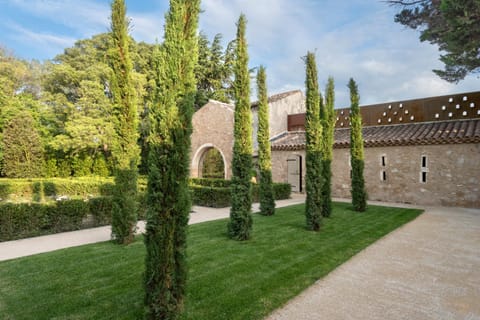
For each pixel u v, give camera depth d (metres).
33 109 24.03
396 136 14.48
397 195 14.26
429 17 11.18
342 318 3.44
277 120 20.53
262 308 3.62
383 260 5.61
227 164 19.55
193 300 3.79
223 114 19.89
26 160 20.56
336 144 16.16
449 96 14.64
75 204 8.35
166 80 3.48
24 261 5.40
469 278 4.75
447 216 10.33
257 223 8.89
